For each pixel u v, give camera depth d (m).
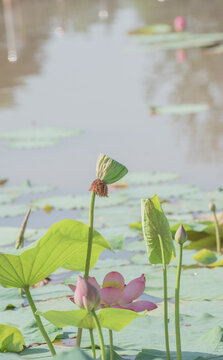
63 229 2.77
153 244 2.88
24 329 3.78
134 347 3.38
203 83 13.39
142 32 21.92
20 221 6.57
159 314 4.02
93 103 12.61
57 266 2.95
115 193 7.21
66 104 12.67
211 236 5.85
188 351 3.23
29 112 12.20
